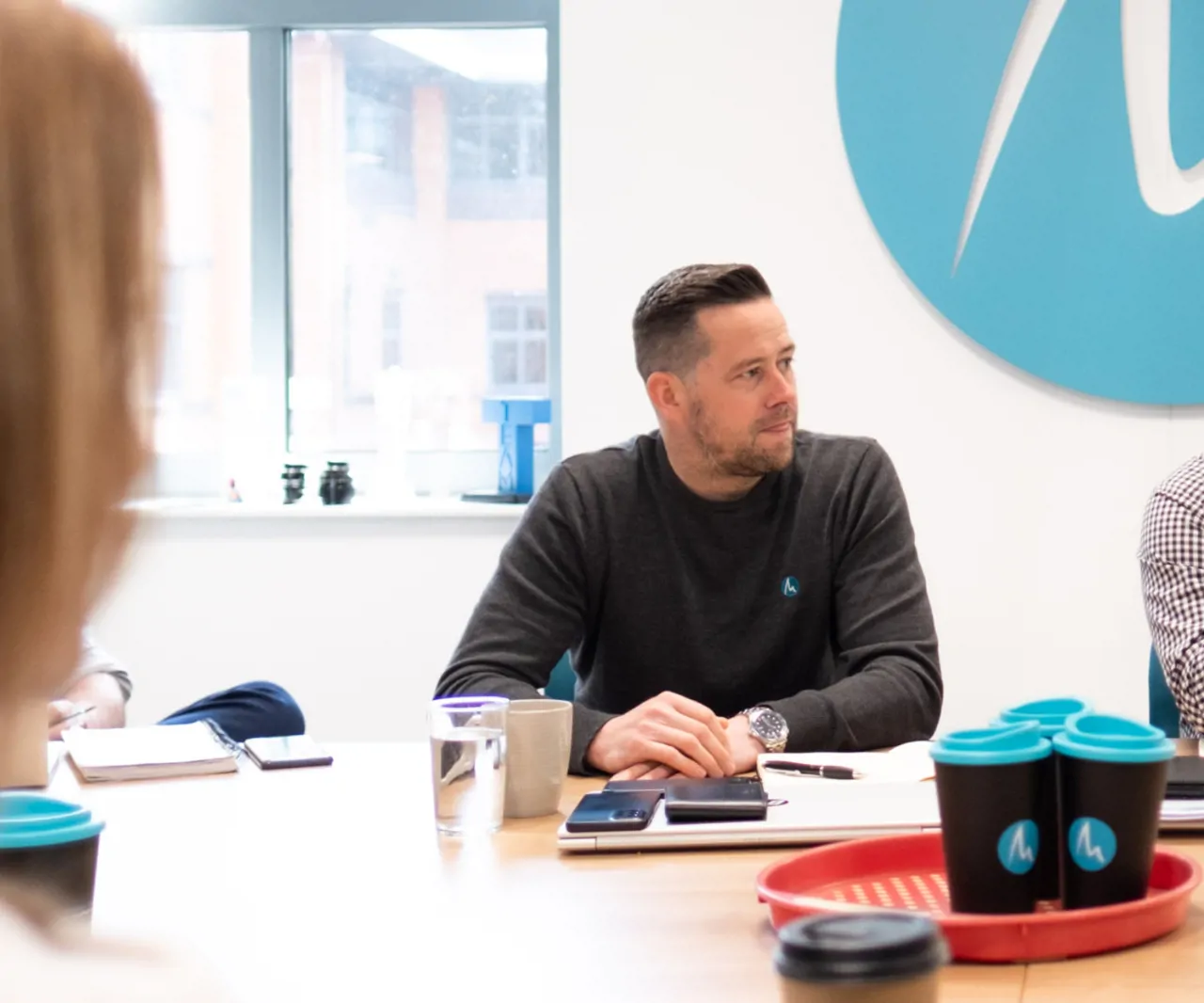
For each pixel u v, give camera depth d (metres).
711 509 1.98
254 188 3.25
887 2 2.84
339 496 3.13
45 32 0.35
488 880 1.11
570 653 2.10
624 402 2.95
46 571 0.33
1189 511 2.05
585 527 1.97
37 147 0.34
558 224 3.16
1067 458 2.87
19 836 0.78
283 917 1.01
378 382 3.19
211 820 1.34
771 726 1.61
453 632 3.05
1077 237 2.82
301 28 3.24
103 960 0.29
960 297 2.85
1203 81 2.77
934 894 0.99
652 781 1.40
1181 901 0.91
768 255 2.91
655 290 1.97
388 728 3.07
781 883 0.99
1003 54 2.81
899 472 2.90
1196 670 1.92
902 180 2.85
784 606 1.98
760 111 2.90
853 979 0.50
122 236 0.36
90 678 1.97
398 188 3.27
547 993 0.83
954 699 2.91
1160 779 0.88
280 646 3.08
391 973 0.88
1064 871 0.90
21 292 0.33
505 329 3.26
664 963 0.89
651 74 2.92
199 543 3.07
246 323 3.29
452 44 3.23
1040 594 2.89
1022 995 0.79
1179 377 2.80
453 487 3.27
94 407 0.34
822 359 2.91
